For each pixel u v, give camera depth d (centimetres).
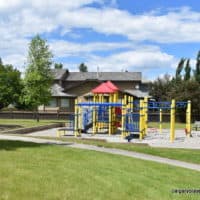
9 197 805
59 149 1571
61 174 1055
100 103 2836
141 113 2628
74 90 6444
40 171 1069
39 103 4300
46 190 880
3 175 981
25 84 4253
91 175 1077
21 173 1018
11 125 3416
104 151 1667
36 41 4409
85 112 3031
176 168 1376
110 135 2828
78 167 1182
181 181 1151
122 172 1173
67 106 6397
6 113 5122
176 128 3975
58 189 898
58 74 6838
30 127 3127
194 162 1562
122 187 980
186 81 5444
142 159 1520
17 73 3728
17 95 3681
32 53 4397
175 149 1862
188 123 2956
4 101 3616
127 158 1498
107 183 1003
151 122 5088
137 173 1191
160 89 6219
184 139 2684
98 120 3064
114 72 7000
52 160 1274
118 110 2983
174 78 6481
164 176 1198
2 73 3522
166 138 2742
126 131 2628
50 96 4425
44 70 4391
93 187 948
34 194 844
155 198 927
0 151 1409
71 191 892
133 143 2158
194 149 1923
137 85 6781
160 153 1702
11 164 1137
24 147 1570
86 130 2984
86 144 1883
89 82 6394
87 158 1388
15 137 2061
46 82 4369
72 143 1889
